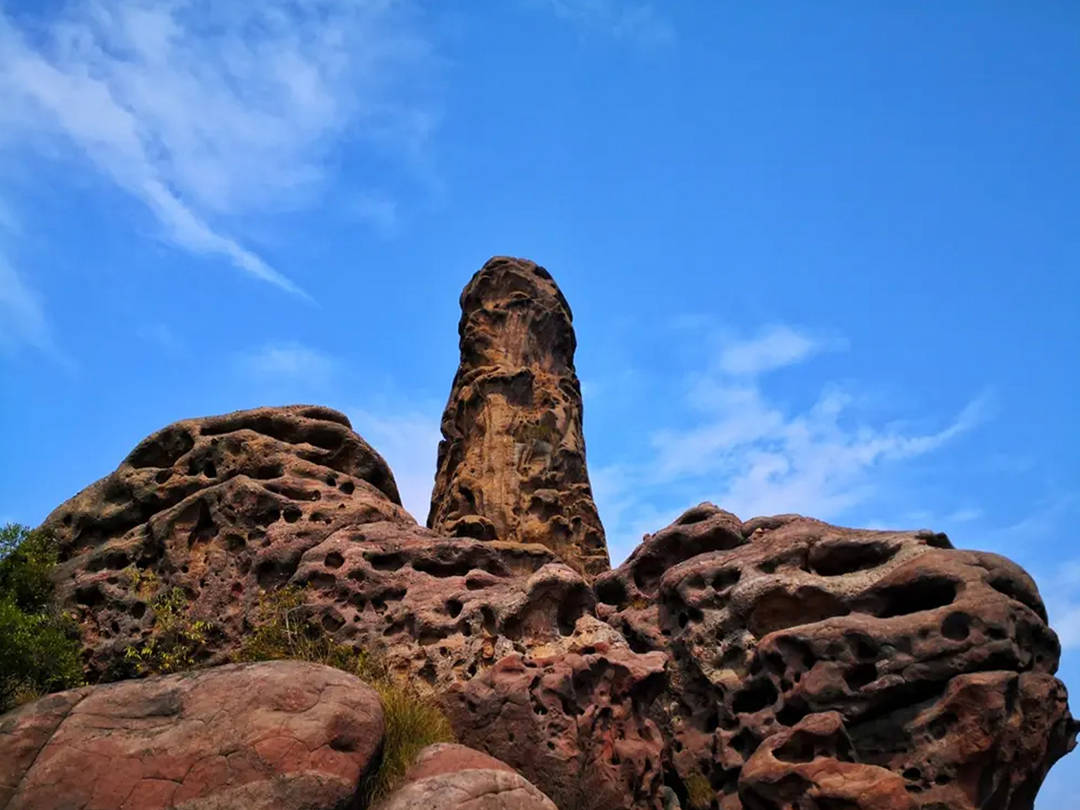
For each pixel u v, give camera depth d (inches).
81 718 514.3
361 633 661.3
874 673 604.7
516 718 594.2
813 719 589.0
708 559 709.3
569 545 981.2
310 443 789.2
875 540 667.4
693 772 655.1
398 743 551.5
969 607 598.9
